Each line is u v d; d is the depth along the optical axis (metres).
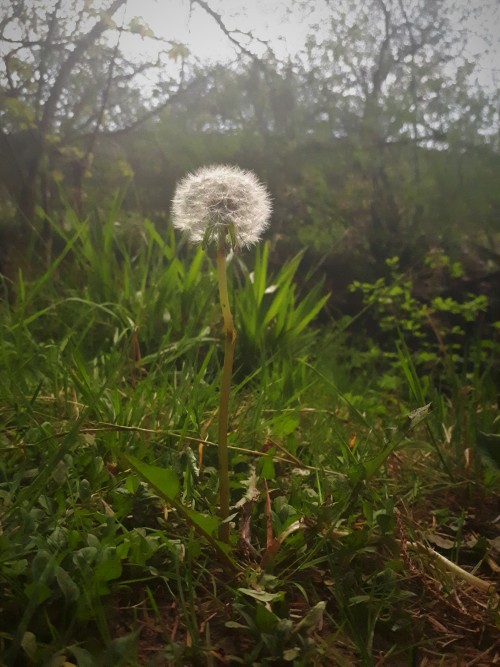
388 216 1.01
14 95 0.80
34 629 0.23
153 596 0.26
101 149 0.92
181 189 0.27
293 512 0.30
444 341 0.89
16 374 0.41
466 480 0.38
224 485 0.27
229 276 0.60
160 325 0.55
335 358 0.68
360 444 0.40
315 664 0.23
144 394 0.42
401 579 0.28
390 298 0.85
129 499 0.30
